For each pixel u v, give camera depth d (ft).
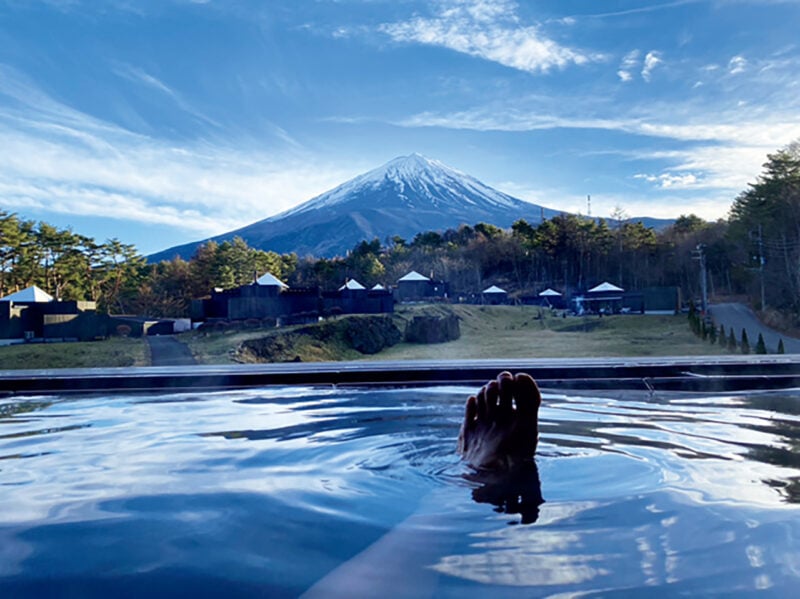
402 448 6.91
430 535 4.00
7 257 118.21
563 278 171.83
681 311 107.34
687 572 3.31
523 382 6.23
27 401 11.43
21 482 5.44
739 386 12.96
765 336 77.00
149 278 139.74
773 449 6.65
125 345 63.21
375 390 12.62
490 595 3.10
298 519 4.36
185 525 4.25
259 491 5.10
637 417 9.02
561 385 13.30
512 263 180.65
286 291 89.61
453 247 196.03
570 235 172.86
